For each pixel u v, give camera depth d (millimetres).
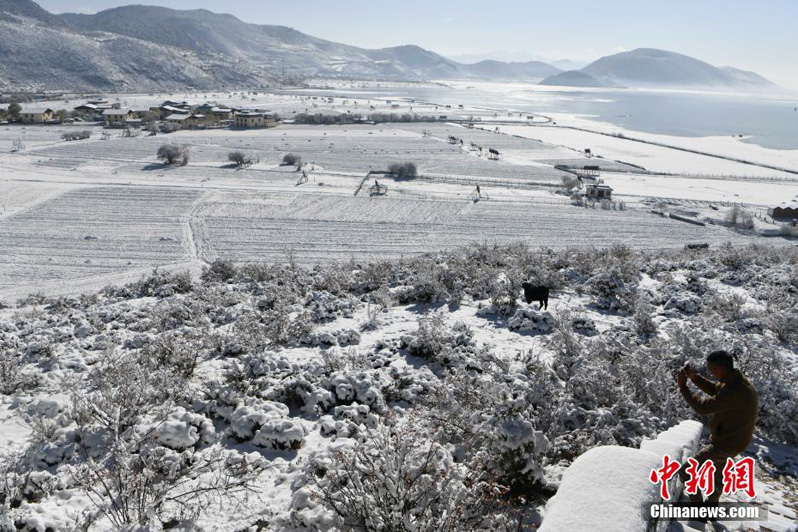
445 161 111312
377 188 77500
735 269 23031
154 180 80625
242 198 69812
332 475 4941
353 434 7066
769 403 7570
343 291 19375
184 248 47156
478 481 4738
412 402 8625
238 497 5707
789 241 57719
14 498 5891
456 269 19562
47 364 11625
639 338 12133
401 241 51500
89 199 66062
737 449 4523
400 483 4078
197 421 7215
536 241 52625
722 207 77625
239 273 27734
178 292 24016
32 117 151625
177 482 6051
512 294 15797
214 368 10773
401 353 11328
